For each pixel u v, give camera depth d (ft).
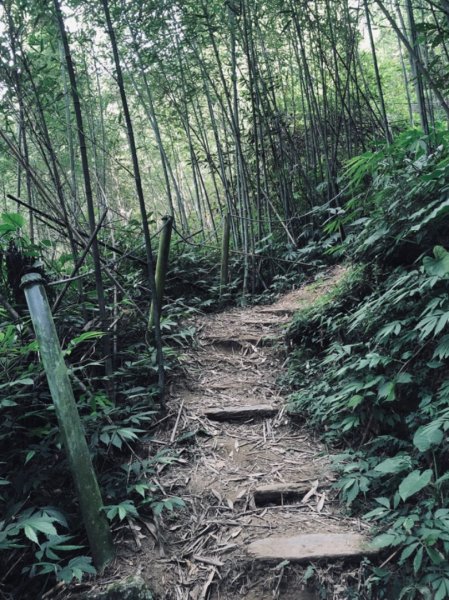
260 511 7.74
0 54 9.93
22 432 8.41
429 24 9.36
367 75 26.61
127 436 8.15
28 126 10.43
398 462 7.02
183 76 21.13
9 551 7.28
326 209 17.67
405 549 6.05
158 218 39.19
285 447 9.36
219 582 6.59
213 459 9.04
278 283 18.06
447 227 9.64
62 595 6.43
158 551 7.06
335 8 19.77
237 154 19.66
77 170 26.27
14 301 10.36
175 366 11.77
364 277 11.68
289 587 6.42
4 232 10.55
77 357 10.50
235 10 17.48
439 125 12.37
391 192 10.73
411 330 8.70
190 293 17.49
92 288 13.02
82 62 19.06
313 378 11.25
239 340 13.39
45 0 9.71
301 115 25.39
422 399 8.27
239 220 20.84
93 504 6.83
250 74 18.60
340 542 6.79
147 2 16.92
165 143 31.55
